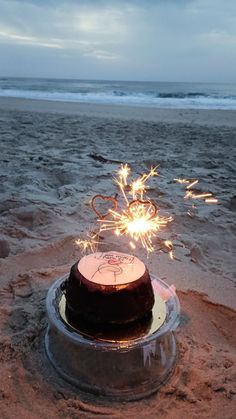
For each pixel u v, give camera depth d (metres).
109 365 0.45
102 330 0.43
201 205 1.11
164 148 1.98
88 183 1.27
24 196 1.08
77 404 0.43
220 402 0.44
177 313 0.48
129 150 1.88
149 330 0.44
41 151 1.78
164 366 0.47
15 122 2.75
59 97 7.25
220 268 0.78
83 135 2.29
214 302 0.61
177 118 3.56
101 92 9.01
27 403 0.43
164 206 1.07
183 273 0.69
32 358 0.49
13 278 0.65
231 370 0.48
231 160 1.77
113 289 0.43
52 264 0.72
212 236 0.92
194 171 1.52
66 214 0.95
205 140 2.28
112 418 0.42
